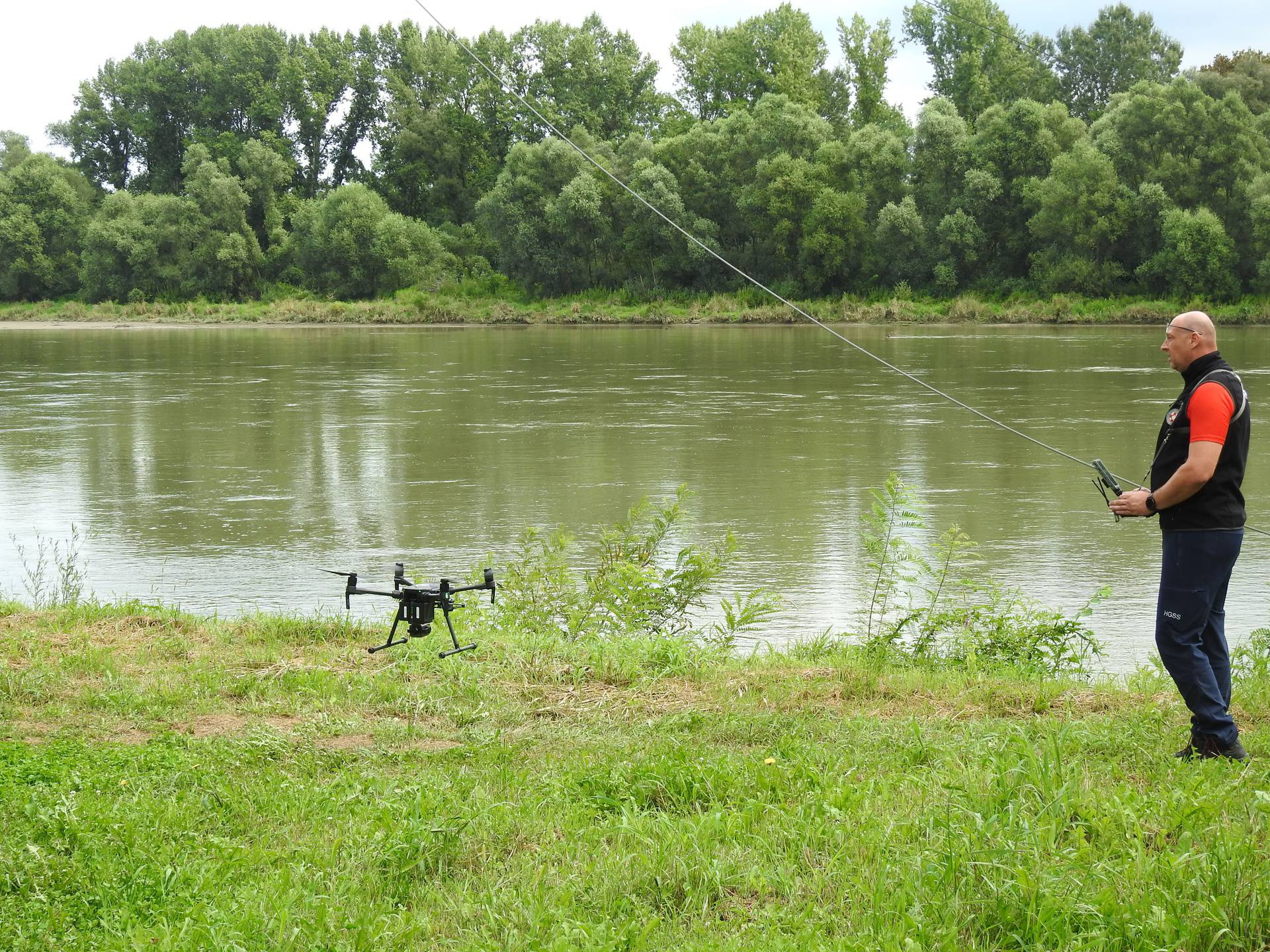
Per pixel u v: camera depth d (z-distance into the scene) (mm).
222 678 7594
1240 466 5672
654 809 5281
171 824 5082
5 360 49562
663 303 79000
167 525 16672
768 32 100500
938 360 43844
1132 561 14062
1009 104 91500
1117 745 5965
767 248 79562
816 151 78250
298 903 4316
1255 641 9273
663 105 106250
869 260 76125
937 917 4078
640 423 27141
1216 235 66062
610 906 4277
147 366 45719
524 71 107375
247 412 29844
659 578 11578
